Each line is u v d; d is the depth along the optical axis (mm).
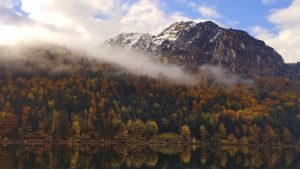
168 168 115250
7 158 120688
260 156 172500
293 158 166375
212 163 132875
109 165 115438
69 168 103750
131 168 111562
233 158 156750
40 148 175375
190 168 117312
